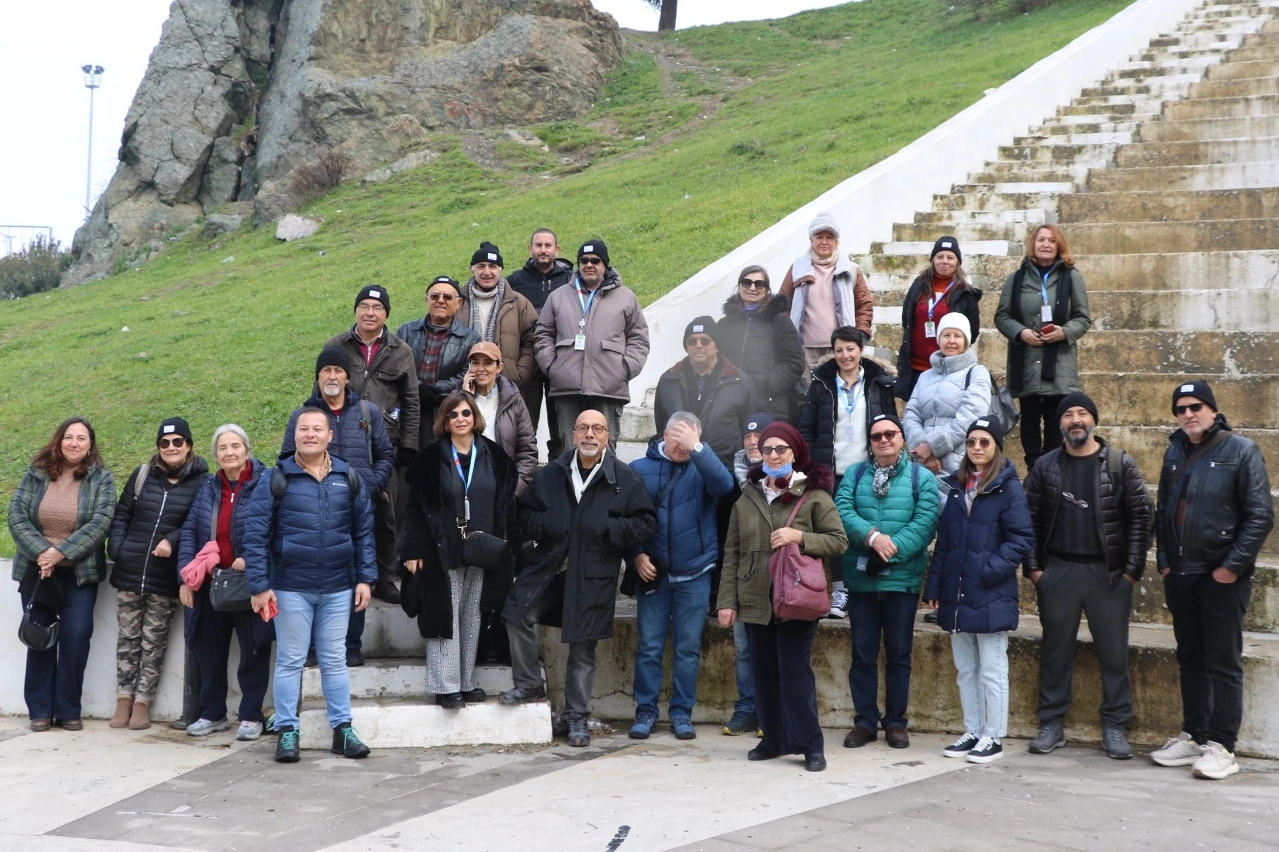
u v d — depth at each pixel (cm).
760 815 516
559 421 800
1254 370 851
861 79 2639
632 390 936
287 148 2958
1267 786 555
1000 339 936
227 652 720
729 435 721
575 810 530
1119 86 1525
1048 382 758
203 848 497
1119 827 492
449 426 680
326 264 1908
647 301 1106
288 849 491
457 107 2997
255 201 2780
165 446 736
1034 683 655
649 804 537
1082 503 616
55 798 578
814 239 822
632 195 1833
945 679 674
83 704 757
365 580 668
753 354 750
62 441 734
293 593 647
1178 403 595
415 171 2672
